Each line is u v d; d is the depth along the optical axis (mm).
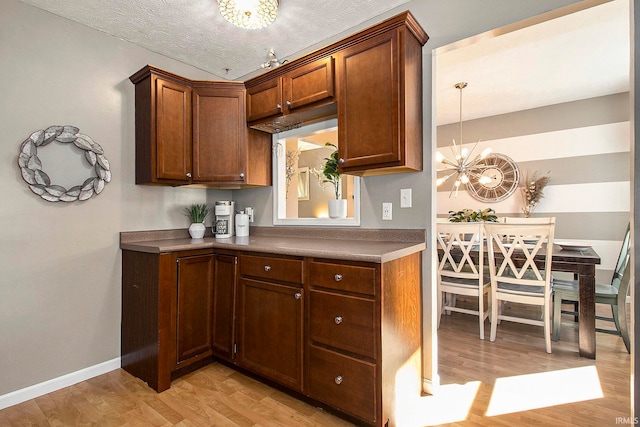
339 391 1576
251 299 1971
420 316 1908
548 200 4105
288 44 2434
